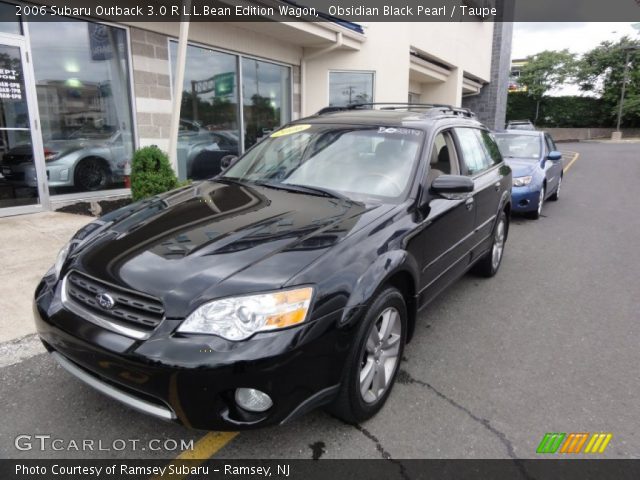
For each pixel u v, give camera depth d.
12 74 6.36
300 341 2.23
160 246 2.60
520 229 8.01
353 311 2.45
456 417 2.88
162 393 2.16
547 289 5.13
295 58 11.18
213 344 2.14
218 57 9.24
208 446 2.58
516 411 2.96
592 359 3.63
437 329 4.10
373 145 3.69
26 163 6.64
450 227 3.70
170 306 2.22
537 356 3.66
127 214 3.22
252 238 2.64
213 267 2.38
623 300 4.84
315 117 4.32
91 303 2.43
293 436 2.67
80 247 2.83
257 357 2.14
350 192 3.39
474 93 23.28
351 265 2.55
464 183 3.29
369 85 12.32
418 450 2.59
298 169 3.71
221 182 3.80
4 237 5.66
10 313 3.89
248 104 10.19
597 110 41.53
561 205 10.37
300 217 2.94
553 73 42.22
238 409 2.24
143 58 7.79
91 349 2.29
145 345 2.17
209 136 9.30
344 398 2.55
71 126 7.13
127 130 7.85
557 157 9.21
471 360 3.57
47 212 6.85
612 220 8.81
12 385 3.04
